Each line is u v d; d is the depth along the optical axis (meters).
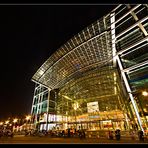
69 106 45.56
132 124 26.16
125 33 25.41
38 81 47.06
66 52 35.81
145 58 22.25
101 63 37.56
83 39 30.70
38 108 49.72
